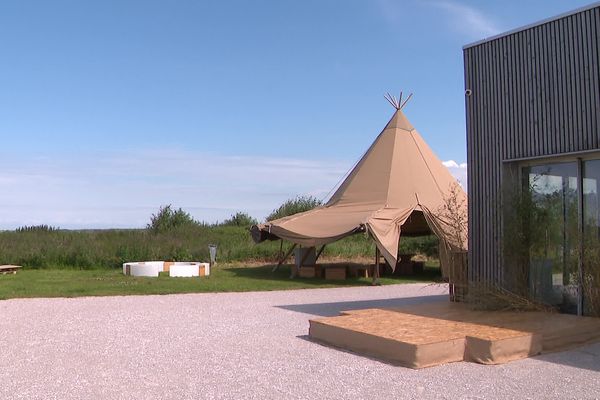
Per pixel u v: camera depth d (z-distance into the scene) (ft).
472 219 30.96
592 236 26.27
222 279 53.57
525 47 28.43
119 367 19.74
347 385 17.46
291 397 16.30
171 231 94.63
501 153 29.50
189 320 29.76
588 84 25.40
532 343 21.30
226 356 21.36
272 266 69.72
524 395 16.26
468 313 27.27
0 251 66.80
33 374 18.81
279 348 22.80
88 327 27.68
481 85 30.68
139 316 31.17
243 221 116.16
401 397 16.22
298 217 59.00
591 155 26.12
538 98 27.66
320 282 52.90
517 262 28.89
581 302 26.55
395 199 55.36
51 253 66.95
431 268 69.10
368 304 36.35
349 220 53.21
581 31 25.81
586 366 19.61
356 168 61.21
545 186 28.37
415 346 19.48
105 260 67.26
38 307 34.88
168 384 17.62
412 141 60.75
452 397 16.16
